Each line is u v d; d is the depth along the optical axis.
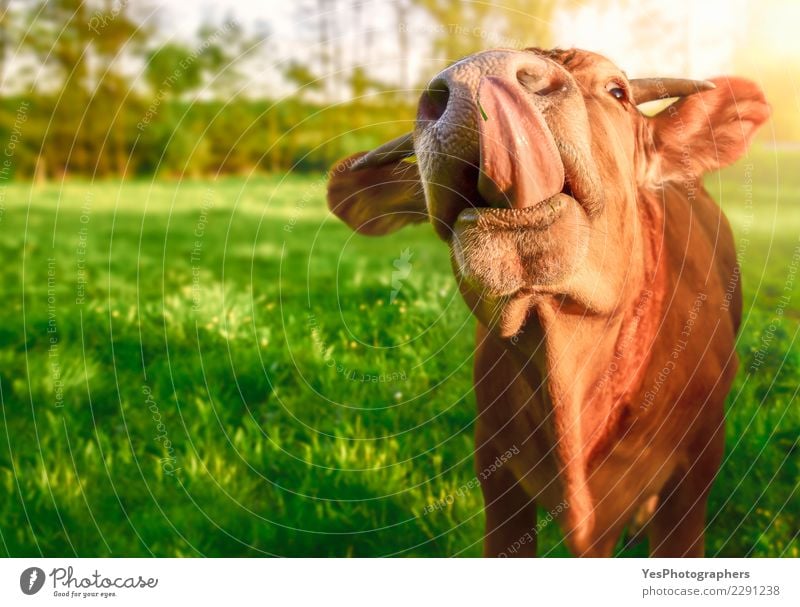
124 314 6.02
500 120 2.68
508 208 2.75
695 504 3.64
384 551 4.05
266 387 5.12
